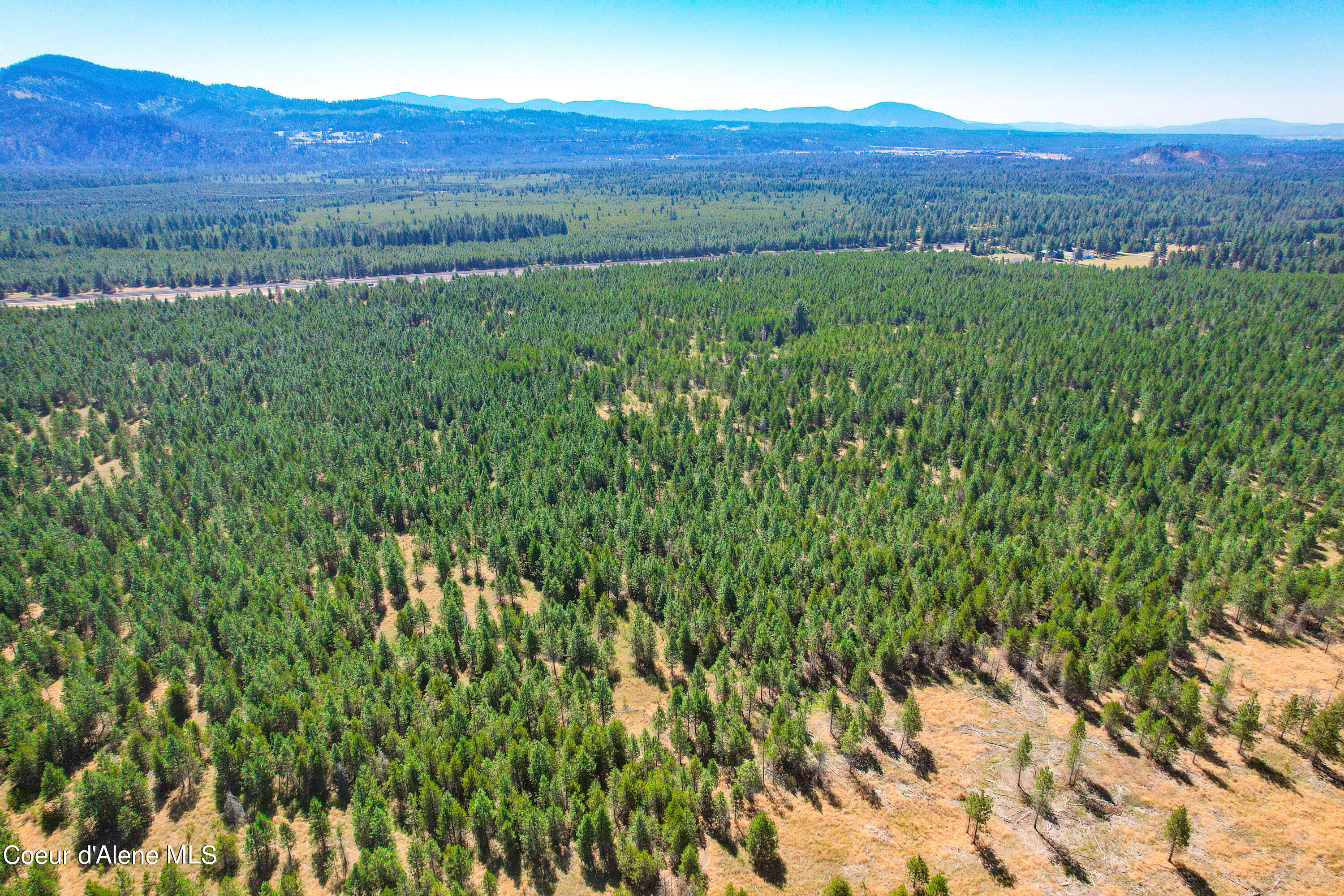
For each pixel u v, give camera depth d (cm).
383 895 4453
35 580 8244
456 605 7644
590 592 8006
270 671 6600
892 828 5178
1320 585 7256
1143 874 4784
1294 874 4753
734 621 7419
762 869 4878
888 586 7812
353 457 11562
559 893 4806
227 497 10531
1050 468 11338
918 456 11788
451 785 5497
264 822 4988
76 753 6012
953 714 6319
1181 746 5816
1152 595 7450
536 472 10969
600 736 5725
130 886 4631
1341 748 5688
